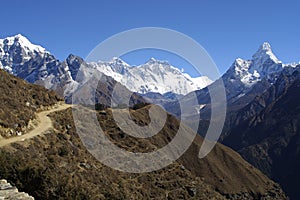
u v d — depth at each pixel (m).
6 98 84.19
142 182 85.25
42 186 51.16
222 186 168.88
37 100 97.12
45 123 84.19
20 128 74.69
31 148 67.38
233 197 164.50
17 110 81.25
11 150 62.62
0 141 66.81
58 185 53.56
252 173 196.12
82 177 67.81
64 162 69.56
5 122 72.69
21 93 94.12
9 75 101.56
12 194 26.81
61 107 100.81
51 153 70.81
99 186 69.06
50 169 59.38
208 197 97.81
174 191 89.50
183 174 101.69
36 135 74.31
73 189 55.75
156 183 89.81
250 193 177.12
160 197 83.50
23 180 50.59
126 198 69.94
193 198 92.31
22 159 56.06
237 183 178.75
